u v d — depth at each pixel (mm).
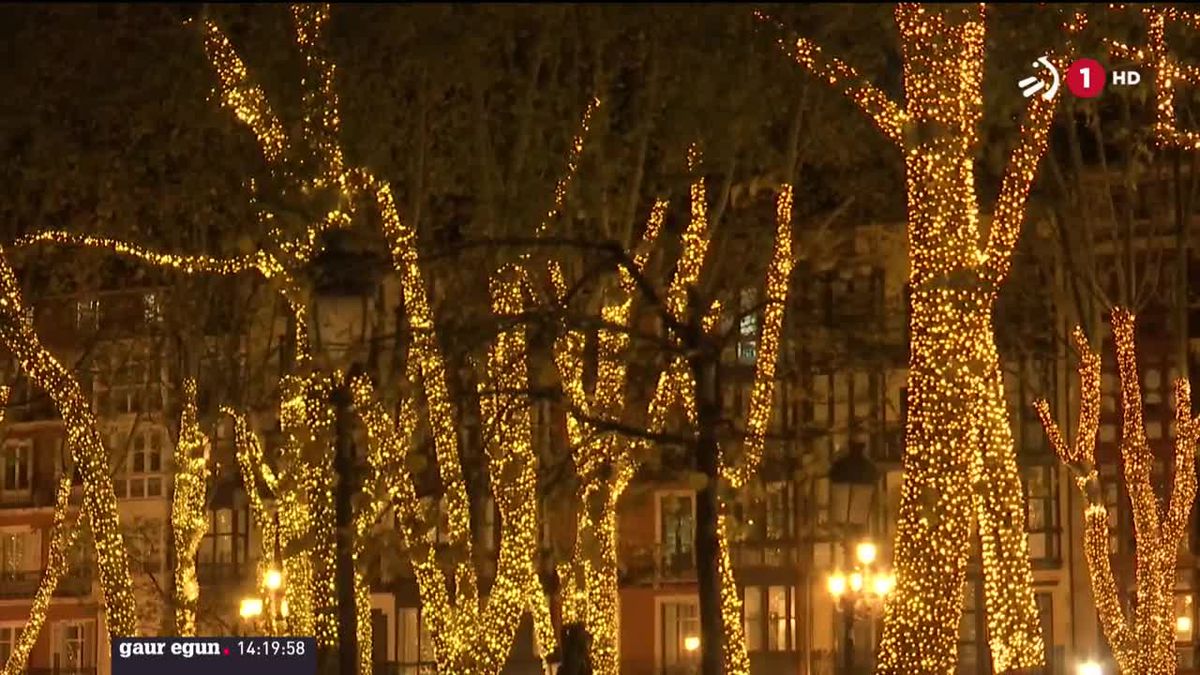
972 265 49000
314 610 50312
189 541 69438
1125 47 61500
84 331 86500
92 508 66188
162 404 88250
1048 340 90750
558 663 59125
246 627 94938
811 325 66750
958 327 48531
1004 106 54875
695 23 62656
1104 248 97875
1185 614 103438
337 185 54906
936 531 47812
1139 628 66312
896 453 96375
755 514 48219
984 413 53062
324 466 49875
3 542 133000
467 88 66250
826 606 107750
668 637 112625
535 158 62969
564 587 57812
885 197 70250
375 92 62781
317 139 56375
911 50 49844
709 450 38125
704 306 40031
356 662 44031
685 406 52938
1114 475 105375
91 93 70500
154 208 74750
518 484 55844
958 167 49344
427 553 52969
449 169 65062
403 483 52594
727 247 66438
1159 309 104625
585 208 61344
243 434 69562
